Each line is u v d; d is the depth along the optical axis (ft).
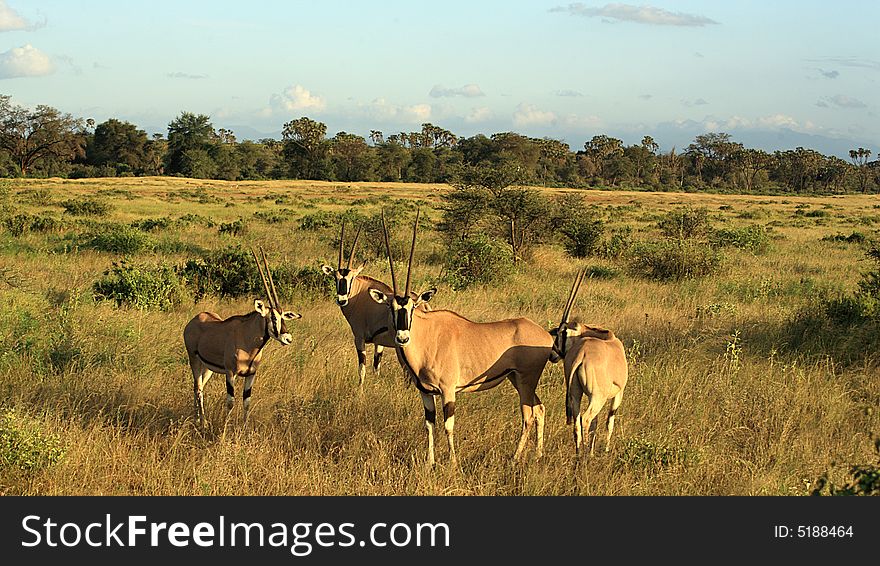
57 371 34.58
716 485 24.59
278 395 32.17
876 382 34.27
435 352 26.71
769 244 105.29
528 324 27.61
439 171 427.74
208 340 30.17
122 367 35.42
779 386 32.73
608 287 64.64
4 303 44.19
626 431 28.45
